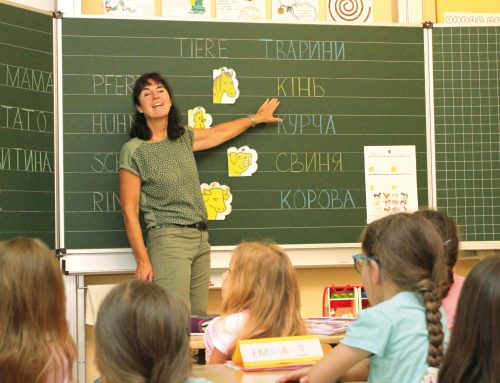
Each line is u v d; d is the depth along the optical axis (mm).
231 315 2197
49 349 1627
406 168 4125
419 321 1691
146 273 3441
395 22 4312
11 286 1614
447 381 1305
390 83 4133
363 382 1896
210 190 3928
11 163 3523
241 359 1835
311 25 4078
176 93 3916
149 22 3900
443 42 4195
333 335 2543
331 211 4055
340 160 4074
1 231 3471
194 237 3557
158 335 1301
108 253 3803
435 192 4148
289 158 4020
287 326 2131
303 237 4020
